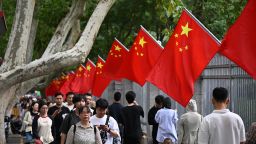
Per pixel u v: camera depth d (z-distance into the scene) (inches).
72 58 896.9
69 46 1160.8
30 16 983.0
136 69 1131.9
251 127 552.7
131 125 1082.1
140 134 1087.6
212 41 796.6
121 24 2241.6
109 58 1294.3
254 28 626.8
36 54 2059.5
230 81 1053.8
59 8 1690.5
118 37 2269.9
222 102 606.5
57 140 1133.7
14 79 903.7
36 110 1379.2
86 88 1763.0
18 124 1765.5
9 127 1691.7
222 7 1771.7
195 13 1838.1
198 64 806.5
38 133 1098.7
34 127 1100.5
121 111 1085.8
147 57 1114.7
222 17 1774.1
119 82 1956.2
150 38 1109.1
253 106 970.1
